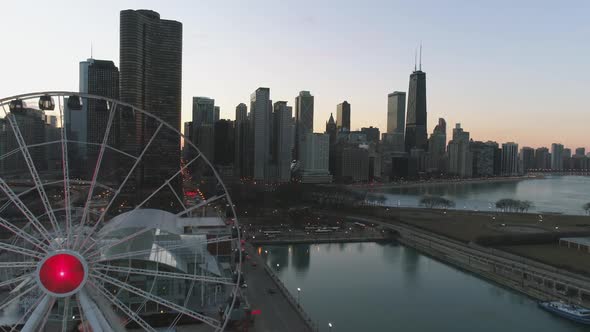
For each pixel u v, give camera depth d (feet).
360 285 526.98
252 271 515.91
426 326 407.03
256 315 383.86
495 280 536.01
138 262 343.26
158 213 393.50
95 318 143.54
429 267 611.06
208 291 373.81
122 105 186.70
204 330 342.23
